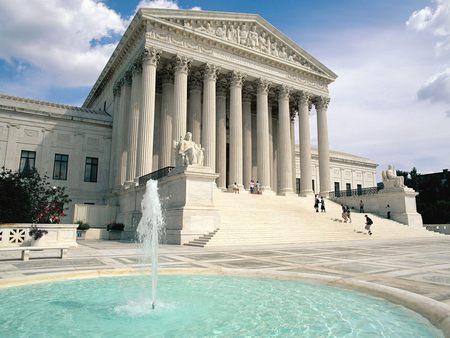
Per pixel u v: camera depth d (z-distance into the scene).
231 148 39.31
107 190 42.09
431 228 42.31
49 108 42.16
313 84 48.22
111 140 44.25
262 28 44.06
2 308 7.00
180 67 36.25
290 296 7.79
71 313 6.68
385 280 9.25
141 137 32.97
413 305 6.48
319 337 5.22
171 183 25.88
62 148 41.44
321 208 35.34
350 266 12.10
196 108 42.09
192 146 25.41
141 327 5.87
